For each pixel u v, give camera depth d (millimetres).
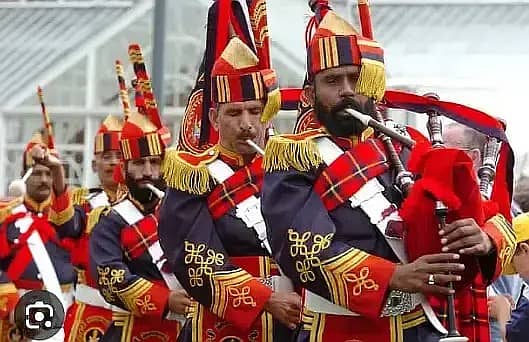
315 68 13422
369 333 13203
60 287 23391
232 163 16391
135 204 19594
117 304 19188
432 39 33656
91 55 37781
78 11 38469
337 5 27188
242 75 16312
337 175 13203
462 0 34312
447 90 32094
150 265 19281
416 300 13164
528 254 15281
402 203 12875
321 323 13422
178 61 36094
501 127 14102
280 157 13422
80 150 37469
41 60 38031
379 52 13398
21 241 23328
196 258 15891
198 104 17688
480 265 13000
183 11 36188
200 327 16391
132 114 19641
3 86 37938
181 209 16156
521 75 32438
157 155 19375
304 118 14211
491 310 17812
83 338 21891
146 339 19359
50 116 37500
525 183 18172
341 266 12789
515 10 33844
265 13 16500
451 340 12125
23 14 38906
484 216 13203
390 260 13023
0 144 37688
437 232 12547
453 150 12312
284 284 15828
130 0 38031
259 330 16219
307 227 13055
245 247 16062
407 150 13688
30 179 23562
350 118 13250
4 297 21281
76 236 22797
